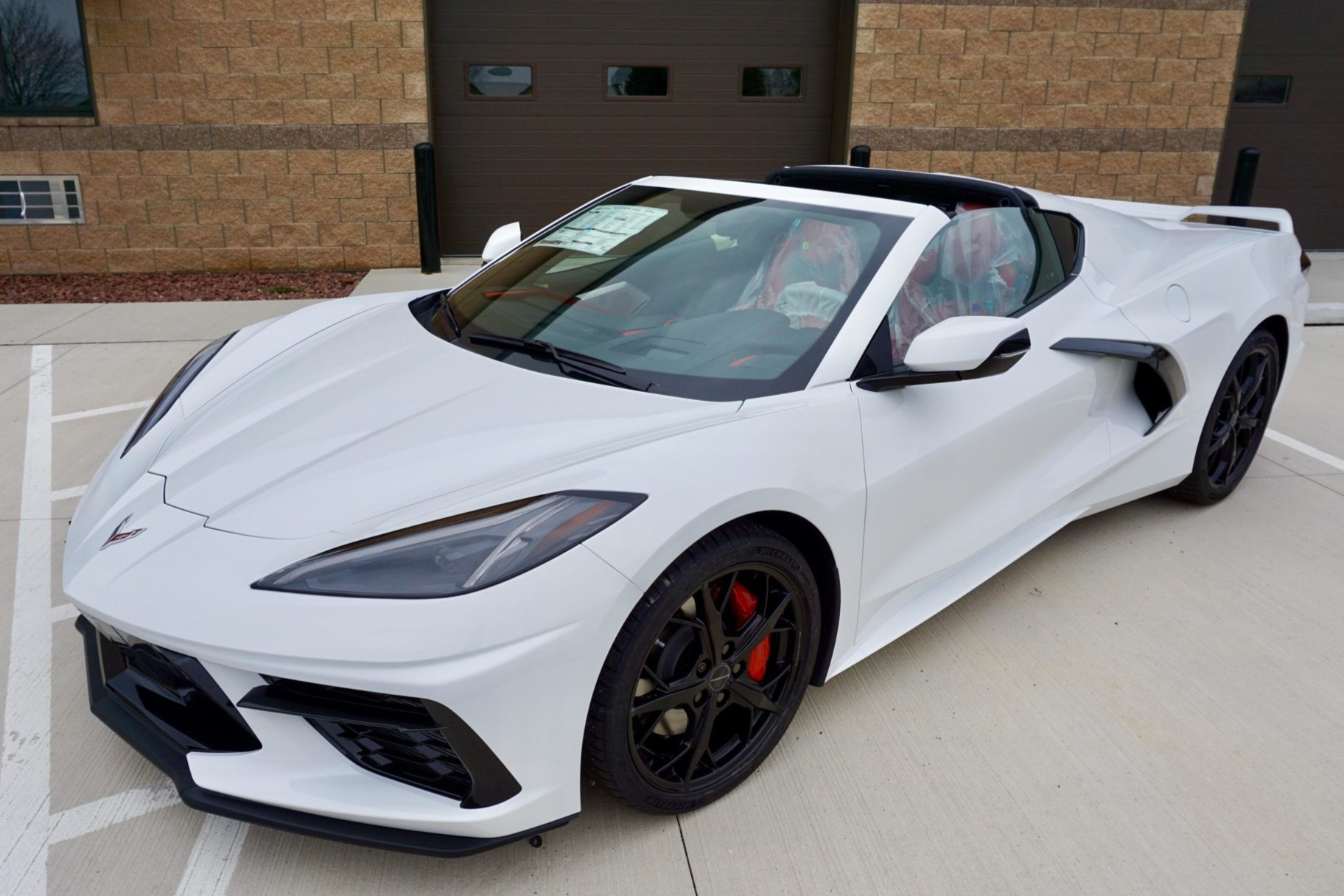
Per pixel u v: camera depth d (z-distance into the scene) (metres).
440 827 1.82
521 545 1.81
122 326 5.93
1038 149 8.38
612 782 1.97
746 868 2.04
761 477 2.05
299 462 2.11
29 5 7.11
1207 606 3.11
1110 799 2.27
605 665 1.88
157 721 2.00
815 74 8.21
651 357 2.44
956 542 2.69
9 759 2.32
